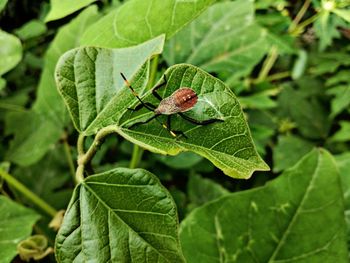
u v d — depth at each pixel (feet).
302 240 0.48
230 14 0.67
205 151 0.29
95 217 0.31
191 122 0.30
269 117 0.79
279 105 0.82
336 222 0.48
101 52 0.33
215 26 0.66
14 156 0.67
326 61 0.78
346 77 0.74
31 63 0.82
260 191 0.50
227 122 0.30
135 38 0.39
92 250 0.31
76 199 0.31
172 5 0.38
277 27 0.72
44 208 0.60
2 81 0.50
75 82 0.33
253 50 0.65
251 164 0.29
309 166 0.50
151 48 0.32
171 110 0.29
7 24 0.75
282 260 0.48
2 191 0.57
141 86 0.31
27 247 0.48
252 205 0.49
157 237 0.31
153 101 0.30
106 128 0.31
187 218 0.49
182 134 0.30
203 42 0.66
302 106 0.81
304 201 0.49
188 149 0.29
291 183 0.50
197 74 0.30
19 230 0.49
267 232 0.49
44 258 0.49
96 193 0.31
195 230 0.49
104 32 0.40
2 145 0.70
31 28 0.72
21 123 0.68
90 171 0.33
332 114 0.74
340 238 0.48
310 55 0.84
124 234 0.31
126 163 0.67
